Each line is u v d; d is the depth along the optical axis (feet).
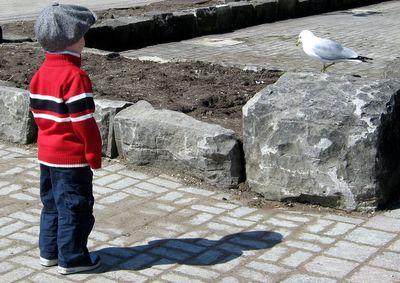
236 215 13.19
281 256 11.78
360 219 12.92
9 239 12.44
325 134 13.12
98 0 45.29
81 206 11.17
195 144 14.35
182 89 18.22
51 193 11.41
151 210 13.42
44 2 44.04
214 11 34.17
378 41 31.40
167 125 14.73
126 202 13.74
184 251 12.01
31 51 23.38
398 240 12.17
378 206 13.14
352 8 43.24
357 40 31.65
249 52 28.96
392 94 13.37
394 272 11.27
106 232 12.65
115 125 15.47
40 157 11.23
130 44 30.40
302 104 13.48
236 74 20.02
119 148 15.60
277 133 13.46
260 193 13.87
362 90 13.50
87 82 10.76
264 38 32.53
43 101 10.95
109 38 29.32
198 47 30.35
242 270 11.42
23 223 13.00
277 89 13.97
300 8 39.65
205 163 14.28
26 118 16.62
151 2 43.83
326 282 11.05
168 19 31.99
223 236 12.45
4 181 14.75
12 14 38.34
